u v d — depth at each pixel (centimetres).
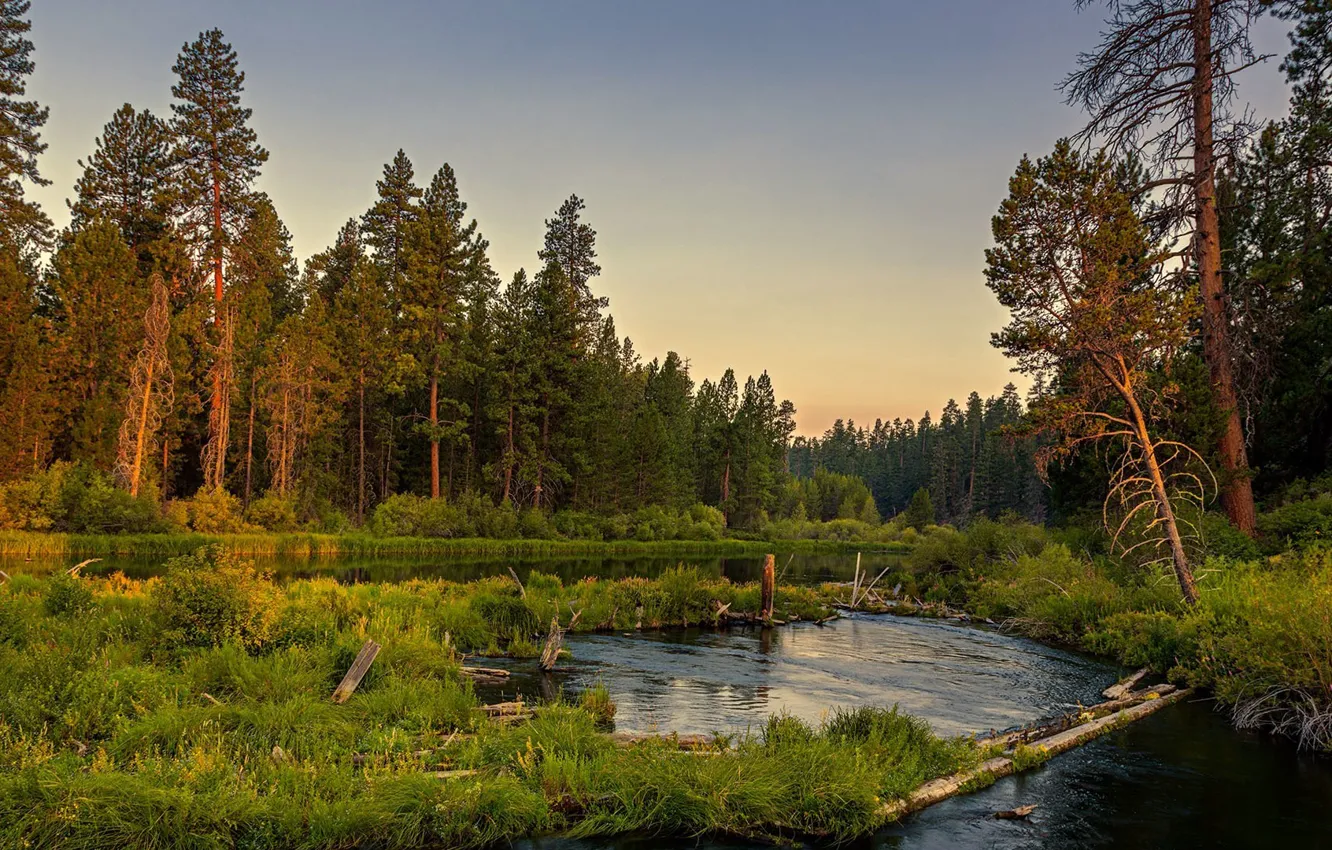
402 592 2044
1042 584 2497
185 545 4034
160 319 4378
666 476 8225
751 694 1412
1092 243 1934
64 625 1333
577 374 6869
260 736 895
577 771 841
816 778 829
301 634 1341
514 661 1627
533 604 2055
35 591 1845
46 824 662
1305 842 793
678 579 2427
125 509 4038
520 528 6122
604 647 1848
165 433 5062
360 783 794
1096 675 1684
